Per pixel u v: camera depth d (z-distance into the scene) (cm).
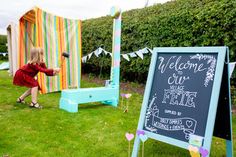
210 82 287
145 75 930
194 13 687
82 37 1217
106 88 602
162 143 392
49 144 375
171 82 320
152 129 318
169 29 768
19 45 885
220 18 620
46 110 552
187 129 290
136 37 903
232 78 630
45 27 728
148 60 850
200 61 303
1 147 359
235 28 595
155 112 322
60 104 574
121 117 517
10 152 345
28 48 898
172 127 303
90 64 1198
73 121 483
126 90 841
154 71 339
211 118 273
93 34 1134
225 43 617
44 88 738
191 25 699
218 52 289
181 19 727
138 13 962
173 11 779
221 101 304
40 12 714
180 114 301
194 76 303
